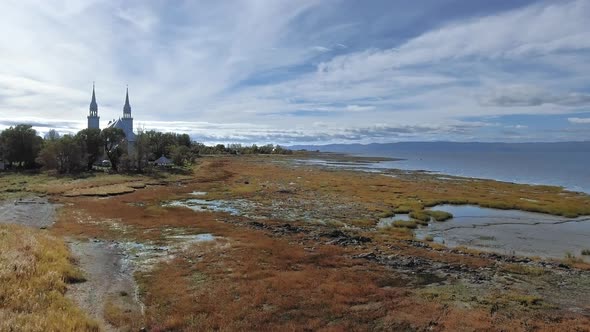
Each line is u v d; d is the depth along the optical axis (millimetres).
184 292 18797
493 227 40125
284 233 33438
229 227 34625
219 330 14812
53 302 16188
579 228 40062
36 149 87625
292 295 18422
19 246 22250
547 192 68125
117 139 91375
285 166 123688
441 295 19188
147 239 30062
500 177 107688
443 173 114688
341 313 16609
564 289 20984
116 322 15539
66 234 31203
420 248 29766
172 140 131500
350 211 46250
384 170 121562
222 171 95312
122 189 59094
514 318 16641
